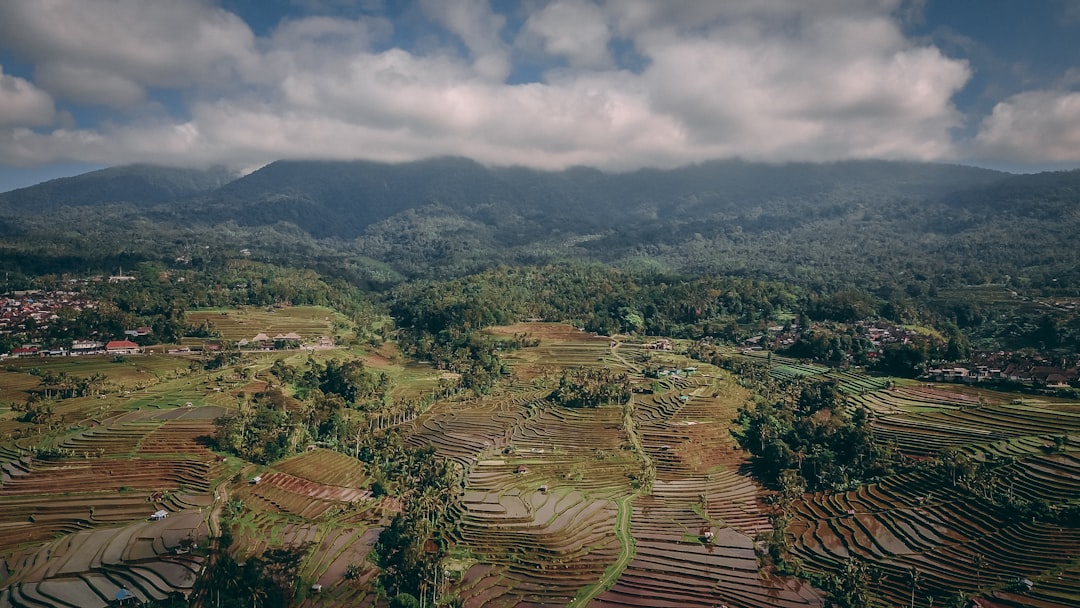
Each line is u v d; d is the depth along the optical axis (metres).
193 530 101.12
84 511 105.69
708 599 91.69
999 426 133.38
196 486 116.12
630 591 93.44
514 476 130.88
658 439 149.88
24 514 104.06
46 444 128.00
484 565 99.31
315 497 117.62
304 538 103.25
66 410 147.75
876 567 95.56
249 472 123.00
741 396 179.25
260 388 172.75
